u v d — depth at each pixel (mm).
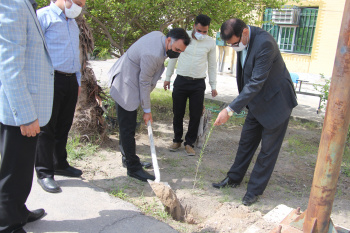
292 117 7348
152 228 2826
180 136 4789
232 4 5652
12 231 2482
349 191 3965
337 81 1825
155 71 3512
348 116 1856
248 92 3113
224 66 14094
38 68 2361
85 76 4574
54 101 3211
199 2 5352
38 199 3125
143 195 3475
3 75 2127
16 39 2121
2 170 2373
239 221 2961
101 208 3068
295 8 11953
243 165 3725
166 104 7480
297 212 2439
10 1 2092
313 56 11836
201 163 4480
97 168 4008
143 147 4871
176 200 3125
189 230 2900
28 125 2242
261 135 3625
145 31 6336
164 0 5422
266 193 3764
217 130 6078
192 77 4434
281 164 4699
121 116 3617
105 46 6113
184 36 3320
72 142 4488
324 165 1956
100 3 5090
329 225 2105
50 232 2654
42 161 3320
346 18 1747
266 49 3080
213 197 3568
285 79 3348
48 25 3121
